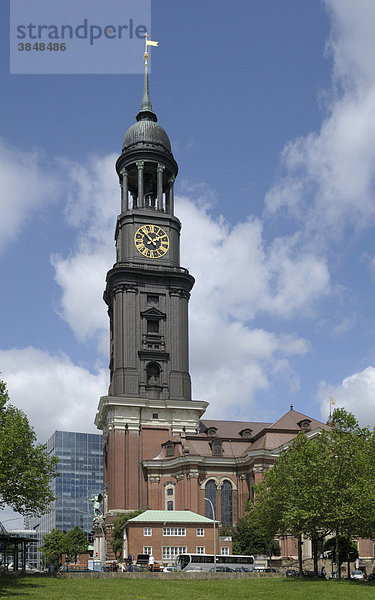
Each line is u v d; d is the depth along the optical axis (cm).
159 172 15250
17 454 6712
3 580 6631
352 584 6588
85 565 9638
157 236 14825
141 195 15075
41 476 6762
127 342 13975
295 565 10612
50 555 18700
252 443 13812
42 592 5797
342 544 8269
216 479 12988
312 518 7169
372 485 7006
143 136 15425
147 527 10462
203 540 10581
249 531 11725
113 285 14450
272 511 8588
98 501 15088
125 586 6544
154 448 13525
